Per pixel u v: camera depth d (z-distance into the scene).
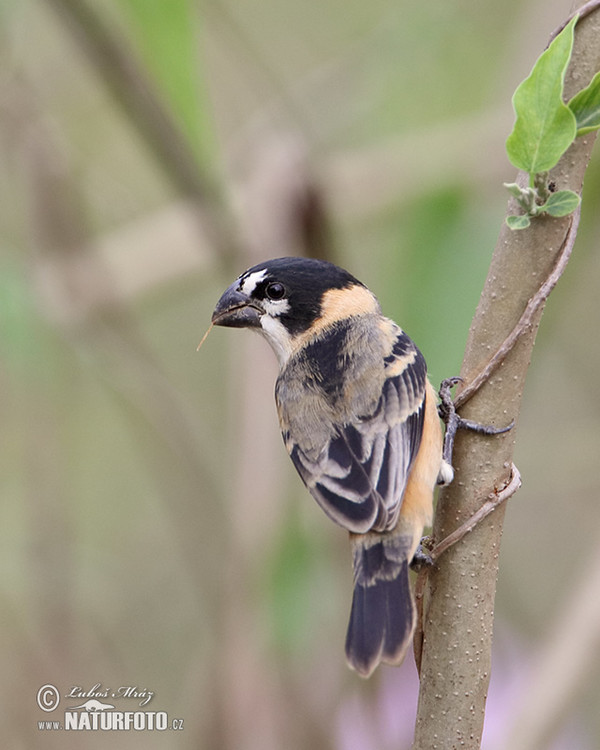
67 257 10.84
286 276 8.55
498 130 10.77
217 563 10.88
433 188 9.63
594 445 12.77
